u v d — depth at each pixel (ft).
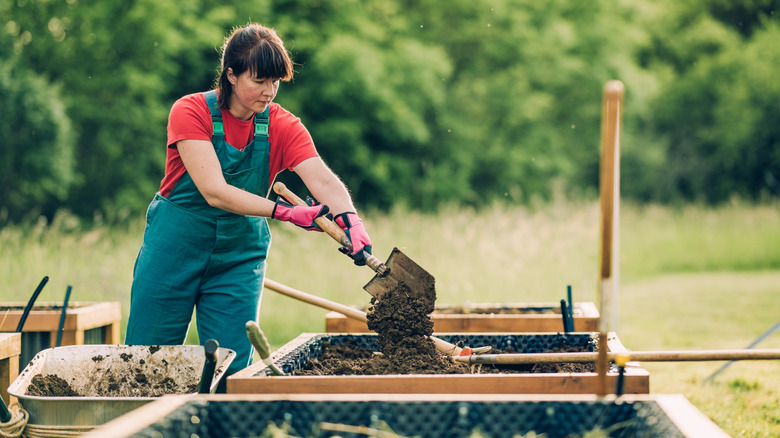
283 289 28.35
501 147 151.94
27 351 29.78
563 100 162.61
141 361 23.04
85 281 60.80
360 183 140.56
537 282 70.33
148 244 25.41
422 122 139.13
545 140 156.66
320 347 26.68
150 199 126.31
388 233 82.48
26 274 60.13
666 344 55.62
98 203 127.34
